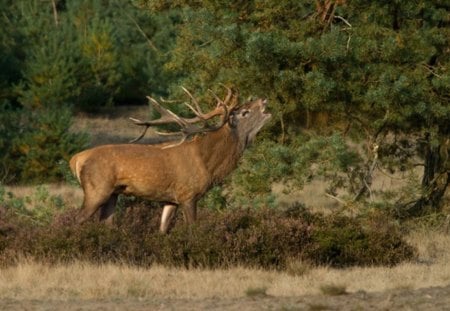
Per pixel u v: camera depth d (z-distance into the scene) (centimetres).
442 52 6506
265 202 5978
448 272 4588
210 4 6612
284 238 4956
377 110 6512
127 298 3778
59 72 14000
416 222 6512
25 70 14712
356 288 4069
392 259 5094
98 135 13875
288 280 4284
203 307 3450
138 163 5025
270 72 6206
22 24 15875
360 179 6444
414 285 4131
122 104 15838
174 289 3991
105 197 5016
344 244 5069
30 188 9788
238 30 6222
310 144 6169
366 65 6253
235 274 4488
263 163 6216
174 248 4844
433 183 6781
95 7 16512
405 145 6819
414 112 6338
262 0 6456
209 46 6594
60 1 18500
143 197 5091
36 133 10512
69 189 9306
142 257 4850
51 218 5444
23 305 3566
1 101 14288
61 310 3434
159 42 15575
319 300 3553
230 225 5050
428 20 6531
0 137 10650
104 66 15150
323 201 8312
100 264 4712
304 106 6294
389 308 3378
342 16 6525
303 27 6419
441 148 6788
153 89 14988
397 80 6225
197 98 6662
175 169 5069
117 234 4894
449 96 6406
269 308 3409
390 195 6562
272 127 6544
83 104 14900
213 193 6147
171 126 7544
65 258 4794
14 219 5259
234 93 5481
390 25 6494
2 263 4741
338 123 6619
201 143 5128
